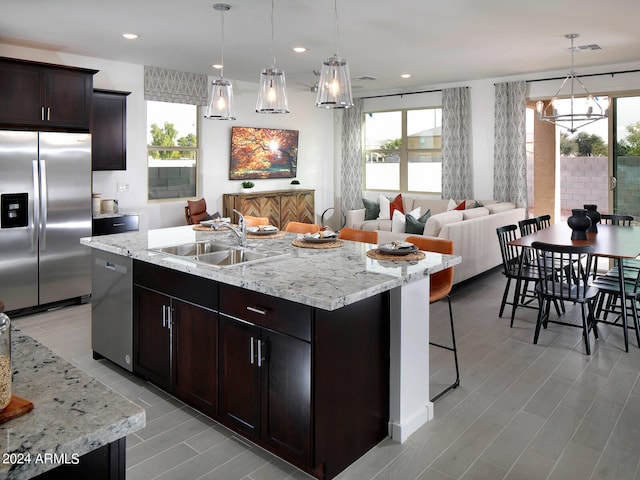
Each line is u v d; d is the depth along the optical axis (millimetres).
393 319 2594
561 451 2521
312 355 2180
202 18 4379
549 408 2975
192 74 7016
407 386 2658
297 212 8414
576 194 7977
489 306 5156
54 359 1357
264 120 8094
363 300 2443
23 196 4668
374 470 2371
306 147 8867
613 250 3906
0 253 4574
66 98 5047
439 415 2887
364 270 2641
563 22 4559
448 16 4363
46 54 5629
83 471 1039
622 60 6219
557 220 8195
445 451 2523
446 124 7875
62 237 4992
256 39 5105
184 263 2809
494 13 4285
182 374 2930
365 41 5207
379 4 4027
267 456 2484
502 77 7398
